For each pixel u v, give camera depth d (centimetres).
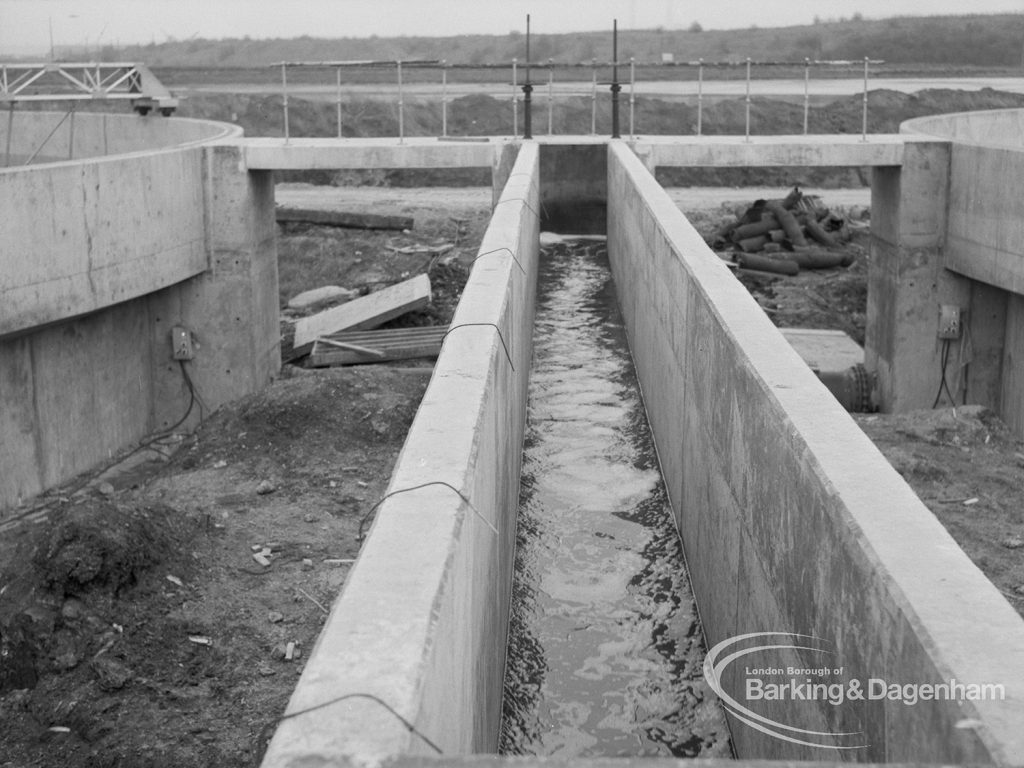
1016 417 2100
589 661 674
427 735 285
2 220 1587
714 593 664
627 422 1055
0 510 1667
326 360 2170
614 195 1764
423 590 327
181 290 2158
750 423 552
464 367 566
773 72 9081
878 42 9744
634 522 852
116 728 948
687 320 791
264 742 911
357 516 1365
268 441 1548
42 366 1762
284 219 3006
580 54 10269
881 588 337
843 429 455
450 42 11269
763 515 519
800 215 3117
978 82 6738
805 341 2462
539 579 769
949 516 1334
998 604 315
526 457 968
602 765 245
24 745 946
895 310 2206
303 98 5066
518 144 2188
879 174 2300
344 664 285
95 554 1095
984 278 2028
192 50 12225
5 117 3259
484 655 490
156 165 1955
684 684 652
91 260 1784
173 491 1430
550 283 1677
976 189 2044
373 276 2769
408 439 464
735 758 582
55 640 1034
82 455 1888
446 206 3272
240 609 1121
